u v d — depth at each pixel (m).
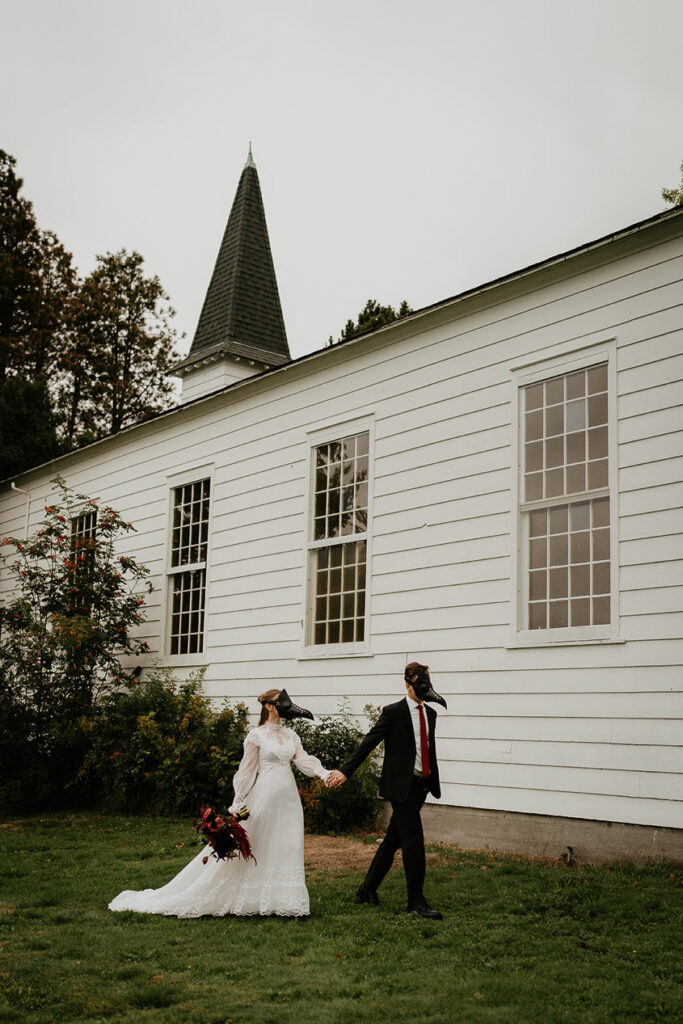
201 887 6.35
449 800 9.14
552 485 8.84
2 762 12.58
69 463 17.56
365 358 11.12
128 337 37.56
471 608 9.29
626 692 7.82
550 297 9.05
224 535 13.23
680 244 8.03
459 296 9.72
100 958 5.41
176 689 13.32
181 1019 4.48
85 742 12.77
